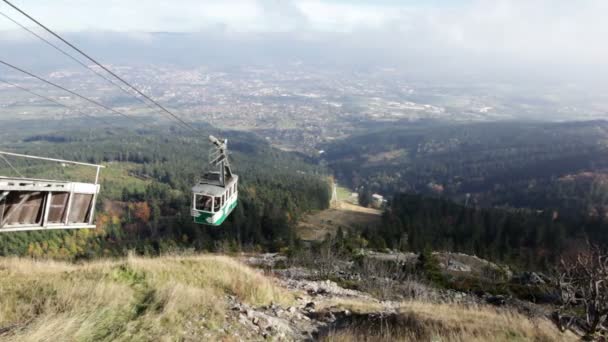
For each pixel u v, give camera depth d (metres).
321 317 14.66
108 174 154.62
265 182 129.25
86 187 13.92
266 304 15.81
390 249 66.31
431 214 95.12
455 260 53.69
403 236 69.94
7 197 12.41
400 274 35.41
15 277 13.62
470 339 10.80
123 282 14.02
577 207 123.19
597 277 12.35
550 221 86.12
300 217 107.88
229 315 11.88
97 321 10.13
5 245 79.44
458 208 98.06
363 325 13.16
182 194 124.56
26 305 11.04
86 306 10.97
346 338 11.47
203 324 10.80
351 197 176.88
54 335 8.91
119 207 119.94
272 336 11.25
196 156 194.12
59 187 13.23
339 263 41.12
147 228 102.00
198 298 12.48
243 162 189.88
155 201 117.69
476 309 16.45
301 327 13.21
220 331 10.55
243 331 10.98
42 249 82.44
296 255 44.53
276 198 109.50
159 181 152.38
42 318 9.90
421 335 11.62
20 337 8.62
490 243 79.25
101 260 20.59
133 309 11.43
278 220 89.75
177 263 18.58
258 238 82.06
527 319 13.71
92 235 95.94
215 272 18.09
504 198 152.00
